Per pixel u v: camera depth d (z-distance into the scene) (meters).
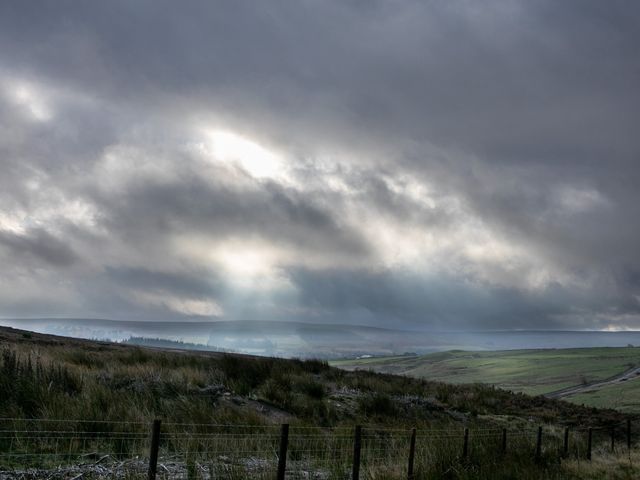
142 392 17.92
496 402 34.25
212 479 11.11
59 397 15.01
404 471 13.62
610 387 78.19
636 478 16.83
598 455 22.58
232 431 15.70
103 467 11.05
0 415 13.30
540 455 18.98
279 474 10.95
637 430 31.89
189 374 21.95
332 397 25.11
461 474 14.27
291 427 17.27
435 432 20.36
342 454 15.19
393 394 28.75
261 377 25.69
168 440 13.50
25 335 37.84
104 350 32.59
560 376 114.19
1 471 10.16
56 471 10.48
